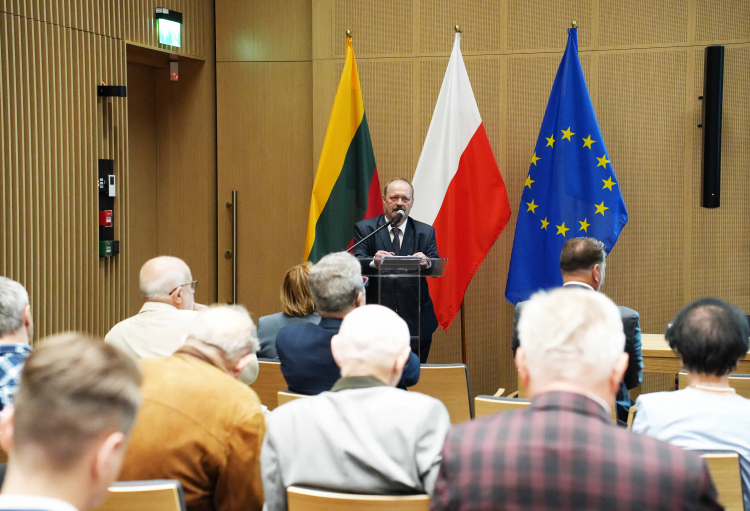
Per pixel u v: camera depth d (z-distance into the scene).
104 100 5.10
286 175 5.98
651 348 4.11
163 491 1.49
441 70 5.64
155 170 6.11
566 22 5.45
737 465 1.62
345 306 2.41
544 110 5.52
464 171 5.06
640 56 5.33
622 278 5.45
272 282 6.06
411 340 3.70
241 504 1.80
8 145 4.46
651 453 1.11
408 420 1.60
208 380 1.80
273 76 5.96
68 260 4.84
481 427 1.21
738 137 5.20
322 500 1.54
